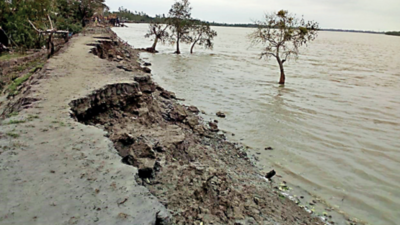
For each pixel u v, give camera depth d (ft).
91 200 11.27
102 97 26.91
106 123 25.85
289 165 26.50
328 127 37.06
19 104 25.20
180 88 57.47
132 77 33.19
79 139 16.56
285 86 64.34
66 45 62.49
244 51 156.25
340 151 29.78
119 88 28.91
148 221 10.41
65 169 13.28
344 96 55.77
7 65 50.60
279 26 65.10
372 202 21.16
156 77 67.87
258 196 19.76
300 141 32.22
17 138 16.01
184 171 19.02
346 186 23.20
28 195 11.19
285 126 37.04
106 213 10.60
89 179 12.67
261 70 88.69
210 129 34.37
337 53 193.36
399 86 68.23
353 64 120.47
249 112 42.88
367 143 31.94
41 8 74.33
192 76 72.18
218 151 28.02
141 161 17.56
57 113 20.31
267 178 23.89
